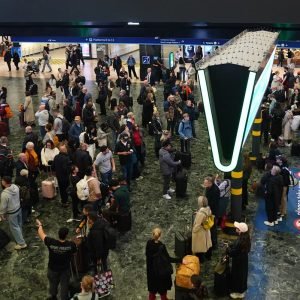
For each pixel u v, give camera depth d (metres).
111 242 8.56
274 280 9.07
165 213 11.72
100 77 23.86
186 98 19.20
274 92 20.12
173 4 14.77
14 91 24.42
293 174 13.93
